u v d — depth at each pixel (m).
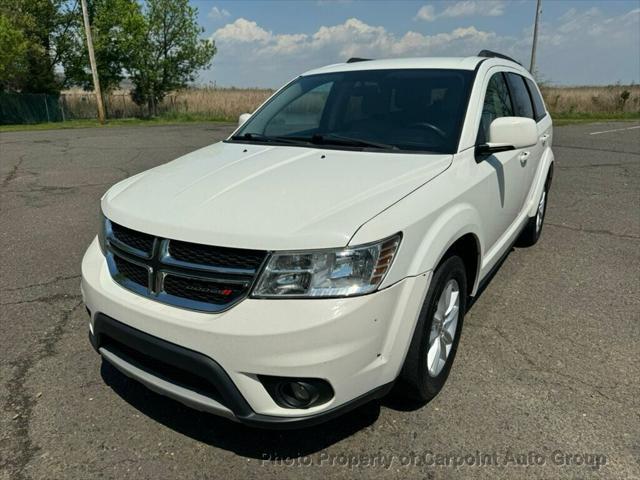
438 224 2.44
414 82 3.48
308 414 2.09
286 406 2.12
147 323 2.20
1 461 2.34
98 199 7.30
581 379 2.91
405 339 2.26
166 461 2.35
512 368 3.03
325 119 3.53
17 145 13.53
